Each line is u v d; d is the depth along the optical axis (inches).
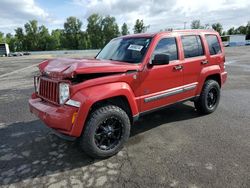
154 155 149.0
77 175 130.3
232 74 469.1
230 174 126.0
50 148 162.6
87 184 122.0
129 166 137.3
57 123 133.3
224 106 246.7
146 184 120.1
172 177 125.0
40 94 160.2
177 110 236.2
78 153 154.7
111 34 4077.3
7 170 136.5
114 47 192.1
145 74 159.9
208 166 134.1
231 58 856.9
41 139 176.9
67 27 4025.6
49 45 4055.1
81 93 131.9
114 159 145.9
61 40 4092.0
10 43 4005.9
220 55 225.3
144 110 165.9
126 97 150.0
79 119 130.7
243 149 153.1
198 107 218.4
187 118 213.8
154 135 179.3
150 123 203.5
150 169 133.3
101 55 199.0
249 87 341.7
